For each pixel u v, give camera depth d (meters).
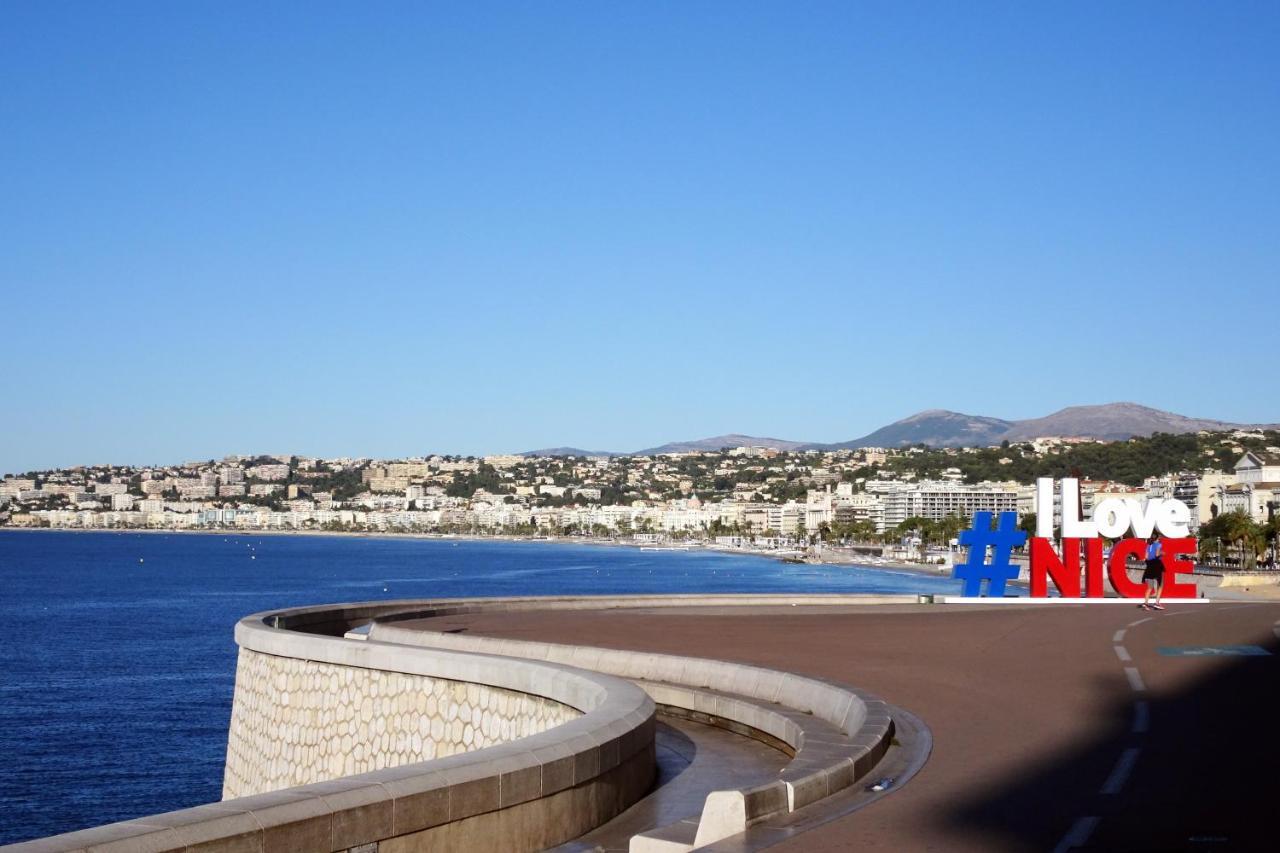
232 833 10.38
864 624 36.66
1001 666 25.86
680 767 18.25
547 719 19.45
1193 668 25.39
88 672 91.88
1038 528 47.62
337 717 24.42
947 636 32.50
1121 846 11.54
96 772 57.00
